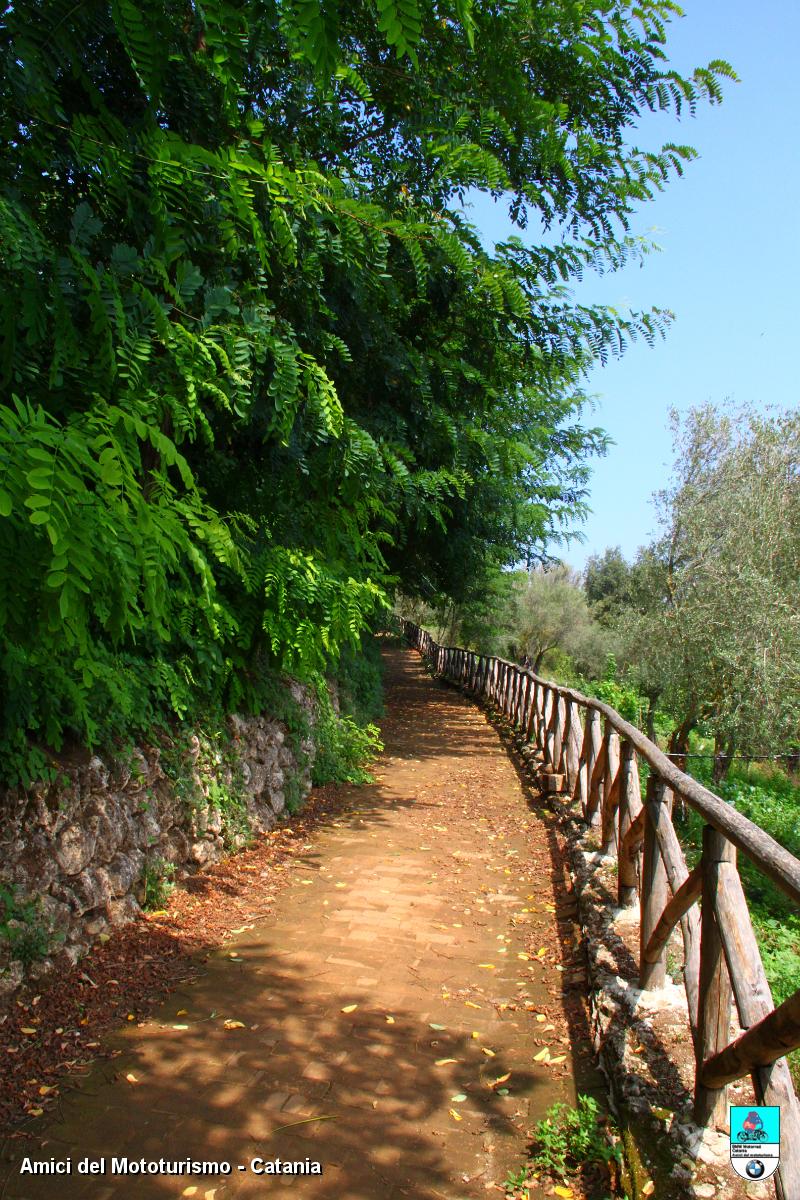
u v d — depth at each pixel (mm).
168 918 4242
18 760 3369
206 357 3383
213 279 4008
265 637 5738
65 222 3434
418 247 4113
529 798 8242
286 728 7047
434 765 10156
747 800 10961
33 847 3434
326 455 4898
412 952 4125
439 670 26047
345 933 4332
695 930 2760
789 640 11133
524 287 5391
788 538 12211
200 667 5293
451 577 14203
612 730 5273
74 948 3549
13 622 2023
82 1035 3082
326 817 6922
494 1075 3000
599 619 31609
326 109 4703
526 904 4969
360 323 5535
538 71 4922
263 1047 3092
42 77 2553
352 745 9211
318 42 1437
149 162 3141
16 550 1848
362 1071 2963
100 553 2053
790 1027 1688
